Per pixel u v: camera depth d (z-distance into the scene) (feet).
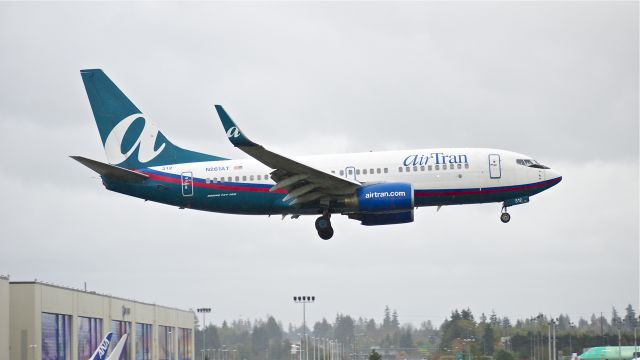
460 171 478.59
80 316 610.24
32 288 545.44
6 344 517.96
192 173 492.13
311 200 476.95
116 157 508.94
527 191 481.46
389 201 463.42
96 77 513.86
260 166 488.44
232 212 496.23
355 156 484.74
